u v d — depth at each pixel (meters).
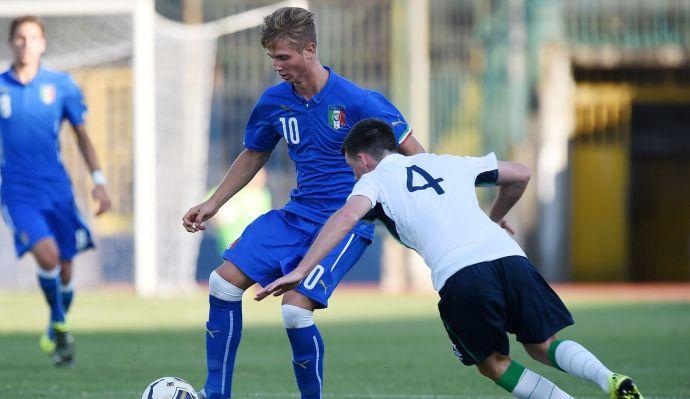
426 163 16.92
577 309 51.97
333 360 30.88
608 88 81.75
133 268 65.06
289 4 62.59
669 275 91.75
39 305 53.62
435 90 69.06
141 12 59.97
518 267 16.22
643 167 91.06
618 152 81.69
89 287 65.00
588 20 76.44
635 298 60.78
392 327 42.16
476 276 16.03
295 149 18.92
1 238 65.50
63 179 30.47
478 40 69.81
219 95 68.62
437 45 69.19
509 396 23.33
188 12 69.69
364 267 73.00
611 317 47.03
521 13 72.31
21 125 29.95
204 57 62.44
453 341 16.59
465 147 69.69
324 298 18.17
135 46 59.94
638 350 33.44
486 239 16.31
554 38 75.12
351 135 17.25
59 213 30.39
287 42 17.97
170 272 63.19
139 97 60.03
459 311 16.11
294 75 18.22
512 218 73.81
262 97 19.05
